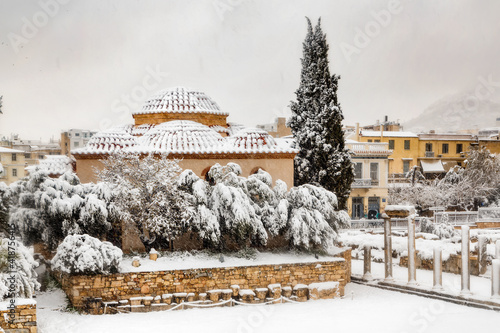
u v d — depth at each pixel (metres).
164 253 25.81
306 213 27.08
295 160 34.25
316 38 34.97
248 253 26.33
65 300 23.25
